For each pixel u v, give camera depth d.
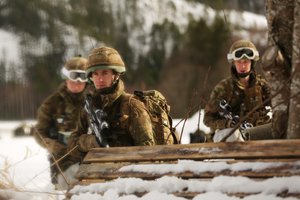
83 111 9.72
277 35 6.32
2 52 163.62
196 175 5.97
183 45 102.75
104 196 6.54
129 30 152.12
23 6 178.88
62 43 146.50
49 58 146.50
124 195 6.38
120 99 8.93
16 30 179.88
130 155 6.75
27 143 24.38
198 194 5.82
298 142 5.56
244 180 5.59
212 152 6.05
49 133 13.35
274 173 5.48
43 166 14.56
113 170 6.77
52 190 9.13
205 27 93.38
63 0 155.12
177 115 40.91
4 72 139.50
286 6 6.27
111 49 8.96
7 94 129.62
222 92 11.92
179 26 147.25
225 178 5.71
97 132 8.82
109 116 8.88
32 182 10.25
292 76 5.85
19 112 119.88
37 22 164.00
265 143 5.74
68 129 13.31
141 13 158.75
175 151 6.38
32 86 135.50
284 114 6.24
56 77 139.12
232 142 5.96
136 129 8.68
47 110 13.45
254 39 68.56
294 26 6.03
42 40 156.62
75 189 7.00
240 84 11.83
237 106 11.95
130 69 124.62
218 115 11.98
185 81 88.94
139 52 140.88
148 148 6.66
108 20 147.88
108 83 8.88
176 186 6.02
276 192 5.36
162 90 94.62
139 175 6.44
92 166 7.04
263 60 6.26
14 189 8.49
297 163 5.45
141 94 9.30
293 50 6.01
